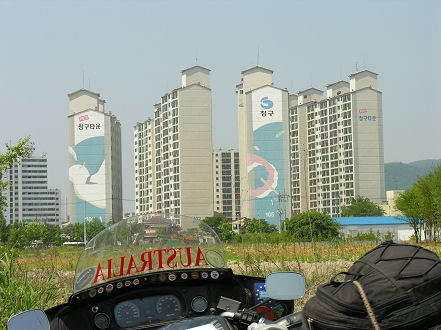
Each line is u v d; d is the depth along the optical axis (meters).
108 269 4.02
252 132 162.75
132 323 3.97
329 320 2.48
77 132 170.25
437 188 46.28
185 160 171.12
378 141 178.62
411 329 2.41
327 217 73.69
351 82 182.25
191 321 3.45
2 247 8.66
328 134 187.38
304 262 14.68
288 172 162.25
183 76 176.25
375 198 177.62
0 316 6.75
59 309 4.02
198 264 4.16
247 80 166.75
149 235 4.14
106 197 169.75
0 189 17.98
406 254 2.56
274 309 4.14
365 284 2.48
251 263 11.68
